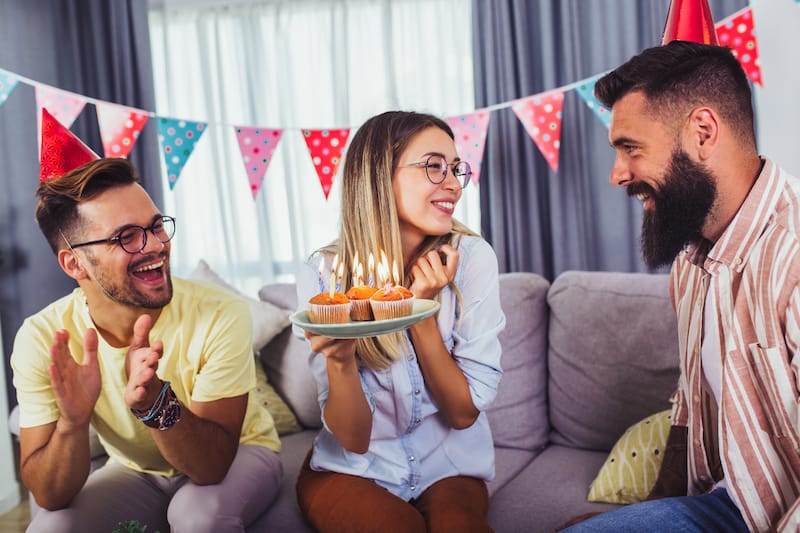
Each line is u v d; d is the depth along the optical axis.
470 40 3.62
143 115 2.18
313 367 1.46
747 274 1.09
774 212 1.08
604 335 1.87
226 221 3.95
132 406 1.27
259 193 3.91
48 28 3.61
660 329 1.80
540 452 1.95
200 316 1.54
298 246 3.91
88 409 1.32
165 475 1.60
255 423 1.73
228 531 1.39
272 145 2.38
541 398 1.98
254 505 1.51
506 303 2.01
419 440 1.45
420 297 1.29
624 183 1.19
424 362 1.37
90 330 1.31
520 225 3.40
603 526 1.13
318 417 2.16
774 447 1.06
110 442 1.59
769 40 2.42
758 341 1.07
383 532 1.21
